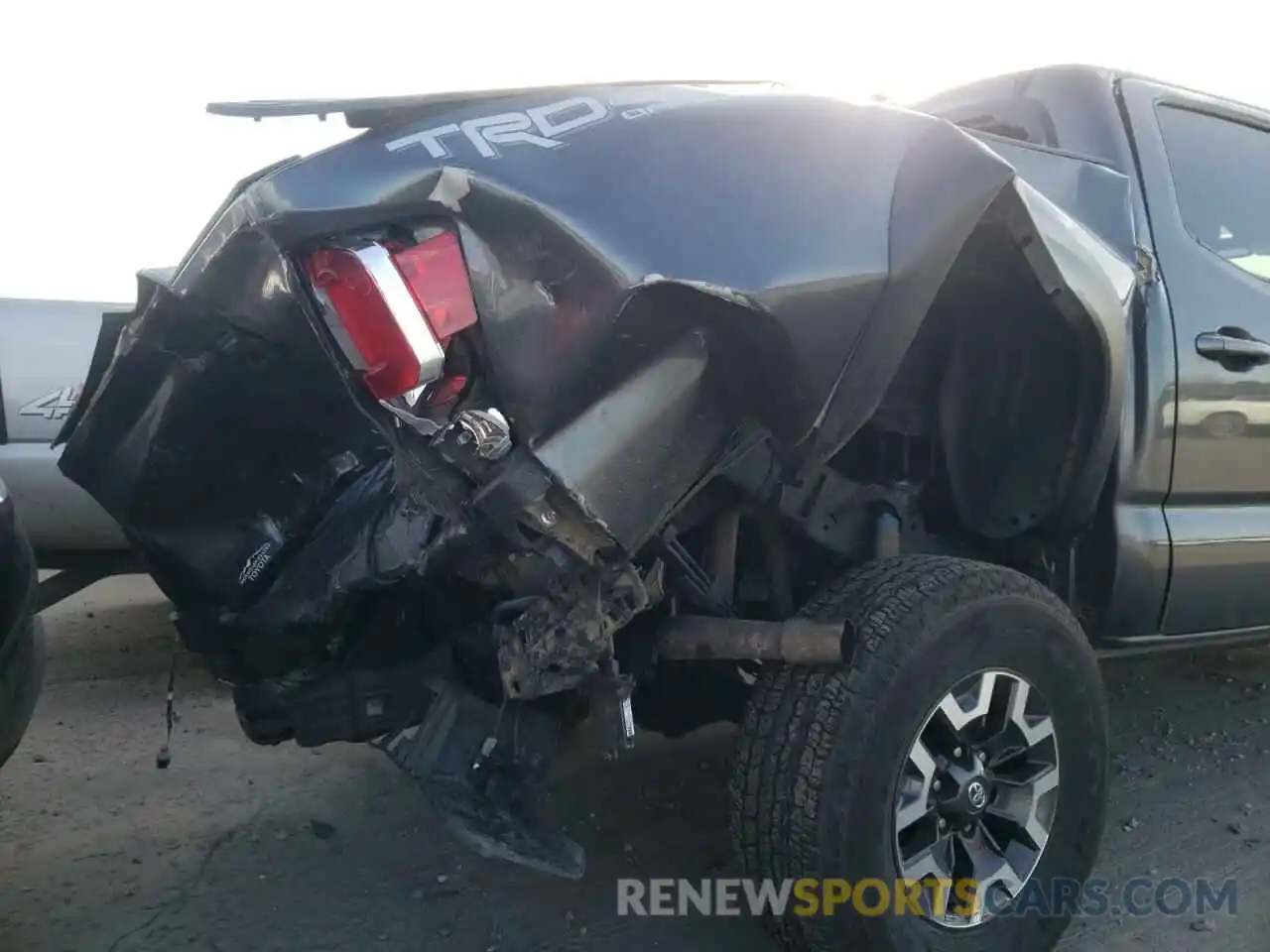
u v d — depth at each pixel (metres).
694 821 3.40
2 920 2.82
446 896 2.96
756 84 2.46
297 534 2.58
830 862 2.20
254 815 3.44
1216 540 3.27
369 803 3.53
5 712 2.56
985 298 2.58
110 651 5.19
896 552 2.74
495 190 1.97
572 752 2.45
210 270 2.11
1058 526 2.92
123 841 3.26
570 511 1.90
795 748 2.23
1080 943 2.77
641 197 2.03
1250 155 3.81
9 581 2.57
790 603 2.69
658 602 2.33
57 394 4.46
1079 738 2.60
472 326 1.93
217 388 2.35
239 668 2.74
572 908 2.90
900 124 2.24
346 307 1.87
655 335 1.97
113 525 4.49
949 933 2.38
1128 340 2.99
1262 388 3.36
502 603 2.22
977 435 2.80
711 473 2.11
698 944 2.73
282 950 2.69
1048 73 3.53
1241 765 3.92
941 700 2.33
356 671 2.64
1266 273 3.68
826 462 2.50
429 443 1.94
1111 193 3.11
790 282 2.00
